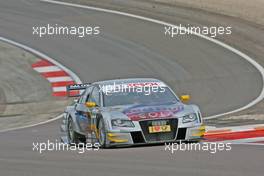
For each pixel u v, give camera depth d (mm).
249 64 107000
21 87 107312
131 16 131625
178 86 99750
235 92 94688
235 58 109938
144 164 42875
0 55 120188
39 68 114312
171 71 107250
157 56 114188
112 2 139375
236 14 127250
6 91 105875
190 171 39656
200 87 98438
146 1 138375
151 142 50188
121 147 51781
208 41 117812
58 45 123500
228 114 78938
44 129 75312
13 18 135500
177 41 119188
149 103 53125
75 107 58781
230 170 39438
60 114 90500
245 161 42531
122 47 120000
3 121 88375
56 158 47938
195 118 51156
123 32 125938
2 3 143250
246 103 87625
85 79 108500
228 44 115875
